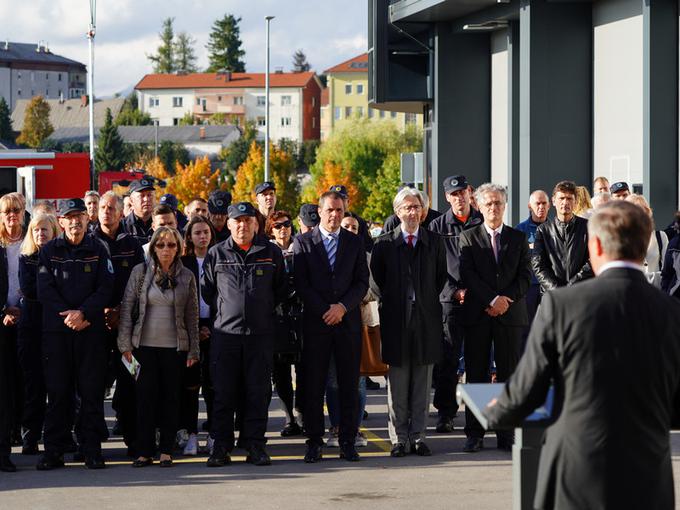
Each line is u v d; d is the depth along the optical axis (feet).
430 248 36.78
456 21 102.78
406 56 108.37
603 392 16.26
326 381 36.06
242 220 35.35
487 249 37.73
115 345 37.68
